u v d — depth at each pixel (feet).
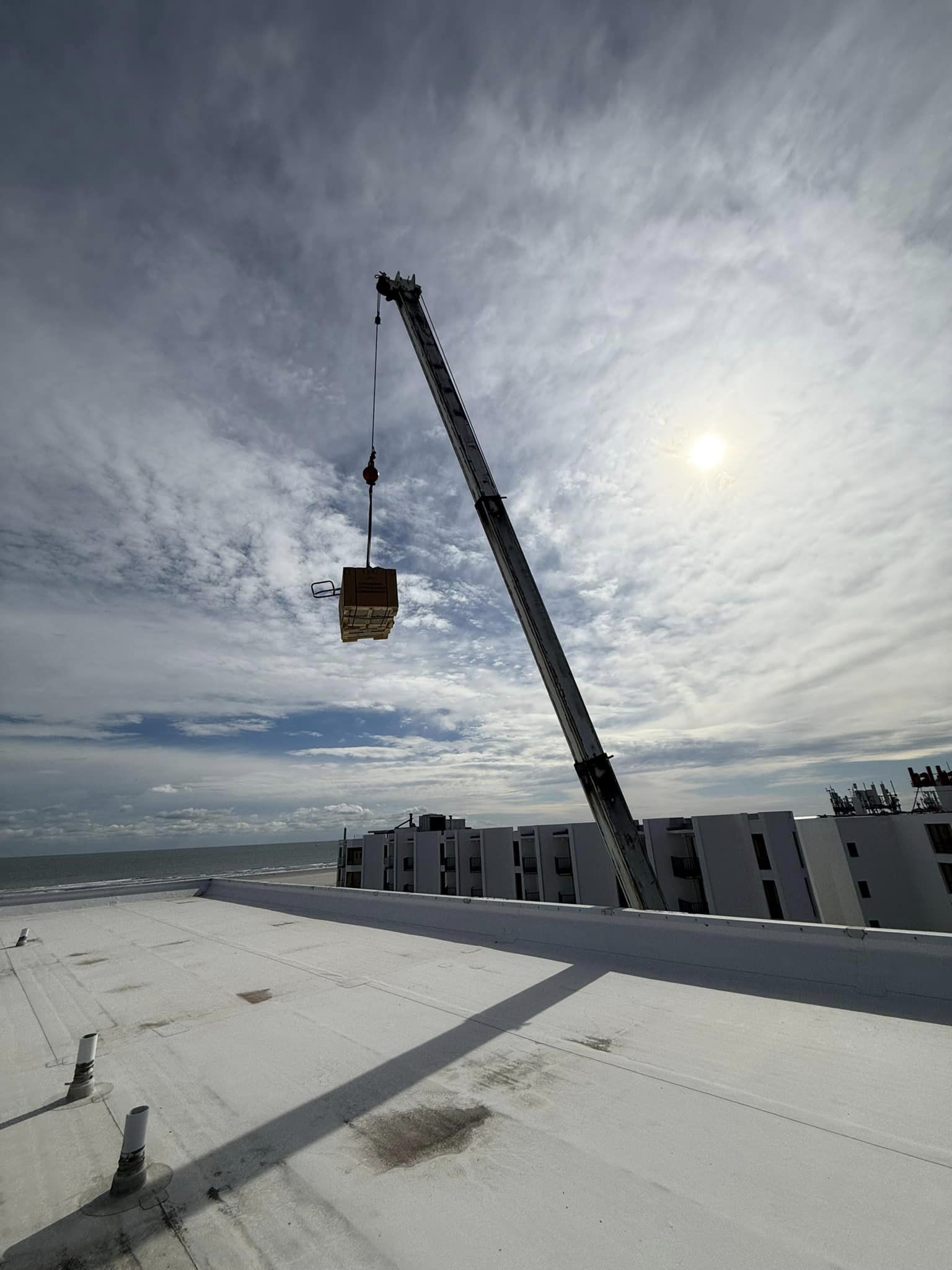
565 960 22.38
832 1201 8.41
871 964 16.67
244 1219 8.64
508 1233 8.11
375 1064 13.91
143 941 29.89
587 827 142.31
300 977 21.80
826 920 128.98
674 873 123.34
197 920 36.45
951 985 15.07
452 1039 15.25
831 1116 10.61
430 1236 8.13
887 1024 14.43
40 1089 13.23
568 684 40.83
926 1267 7.15
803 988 17.15
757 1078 12.23
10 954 27.84
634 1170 9.40
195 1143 10.74
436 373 52.80
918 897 117.39
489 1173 9.53
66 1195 9.34
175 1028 16.83
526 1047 14.53
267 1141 10.75
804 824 135.54
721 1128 10.48
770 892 112.27
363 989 19.94
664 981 19.10
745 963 18.88
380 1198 9.00
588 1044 14.47
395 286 55.83
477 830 170.09
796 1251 7.53
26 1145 10.86
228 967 23.85
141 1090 12.99
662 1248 7.72
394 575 50.14
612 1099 11.71
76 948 28.78
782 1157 9.53
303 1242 8.13
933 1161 9.14
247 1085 13.05
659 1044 14.23
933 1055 12.62
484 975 21.01
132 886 47.93
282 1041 15.57
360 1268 7.63
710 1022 15.39
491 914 27.63
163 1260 7.86
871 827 123.34
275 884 43.68
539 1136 10.53
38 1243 8.21
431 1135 10.73
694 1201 8.60
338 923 33.42
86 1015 18.30
